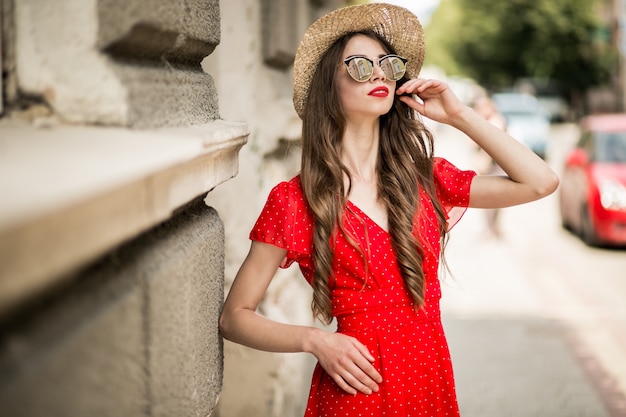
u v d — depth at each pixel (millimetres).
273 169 4031
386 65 2201
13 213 814
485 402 4496
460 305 6859
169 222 1688
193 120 1837
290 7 4504
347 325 2117
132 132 1399
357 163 2256
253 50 3711
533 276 8109
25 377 957
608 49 37625
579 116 38625
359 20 2299
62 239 970
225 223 3416
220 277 2045
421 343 2125
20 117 1476
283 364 3625
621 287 7570
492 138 2275
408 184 2227
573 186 10273
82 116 1459
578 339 5797
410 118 2361
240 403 3471
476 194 2316
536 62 37969
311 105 2270
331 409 2107
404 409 2078
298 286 4535
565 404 4484
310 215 2152
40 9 1449
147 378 1402
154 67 1673
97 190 979
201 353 1794
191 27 1792
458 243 10180
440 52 41312
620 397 4594
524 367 5145
